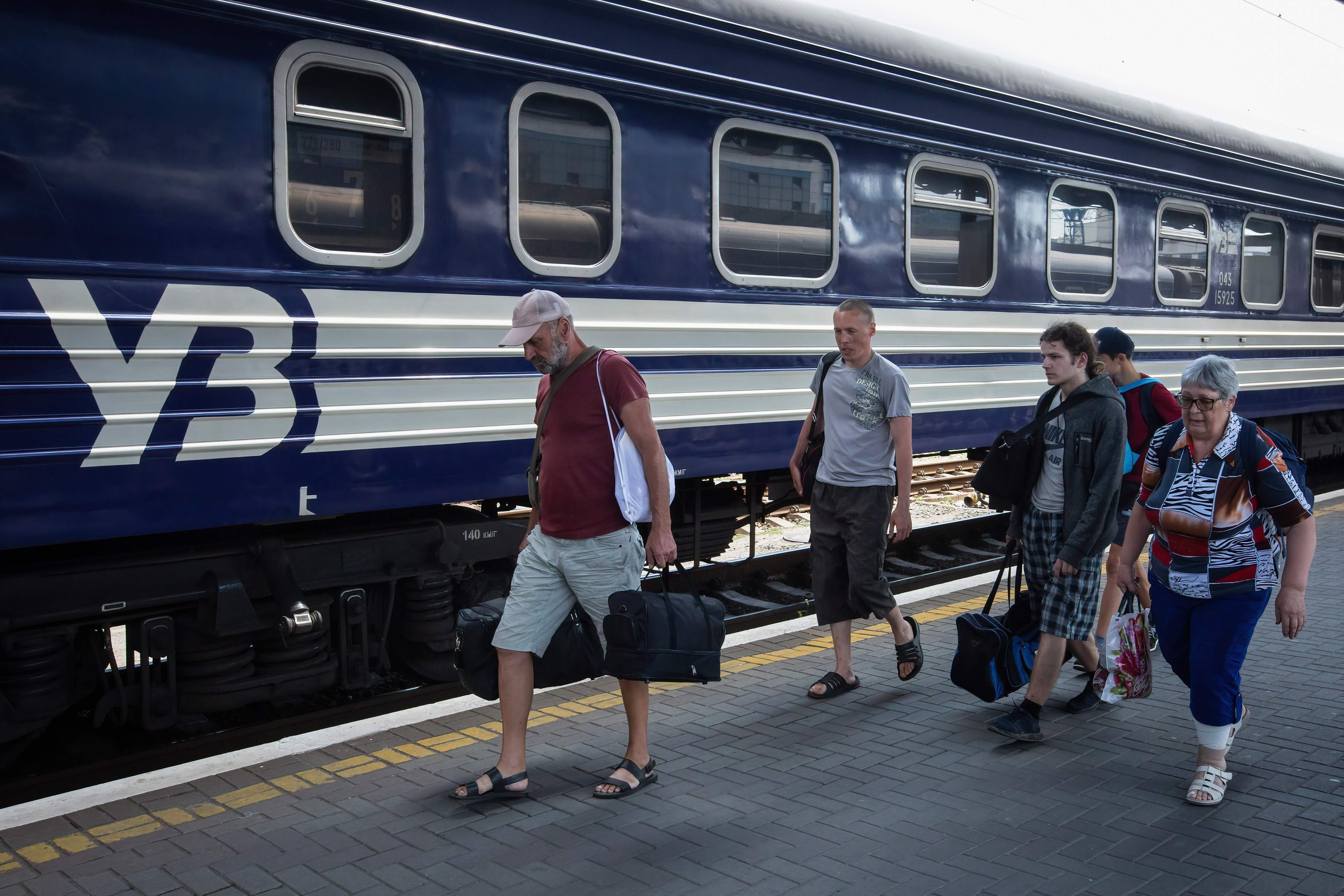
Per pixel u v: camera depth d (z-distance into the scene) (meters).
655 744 4.27
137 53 3.92
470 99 4.74
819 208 6.19
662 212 5.47
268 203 4.23
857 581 4.77
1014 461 4.35
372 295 4.52
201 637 4.46
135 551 4.31
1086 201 7.93
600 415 3.66
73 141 3.81
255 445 4.23
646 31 5.24
